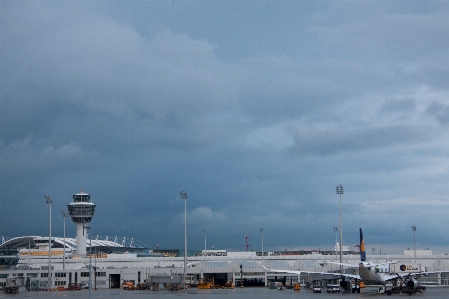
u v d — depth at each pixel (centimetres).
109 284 19100
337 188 16800
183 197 17438
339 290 13575
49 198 18888
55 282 19100
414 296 11112
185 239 17300
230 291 14512
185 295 12188
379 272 12300
